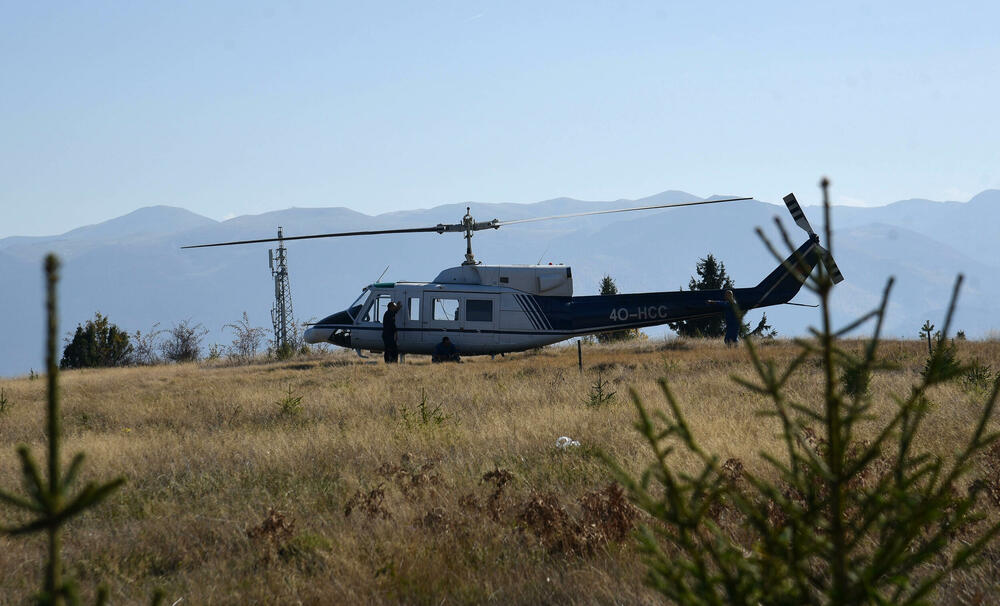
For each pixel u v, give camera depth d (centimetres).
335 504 3231
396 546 2588
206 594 2288
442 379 7794
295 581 2366
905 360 7194
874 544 2128
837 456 1156
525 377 7706
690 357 8519
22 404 7081
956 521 1260
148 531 2930
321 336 10488
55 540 912
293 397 6588
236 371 9950
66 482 911
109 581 2442
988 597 1980
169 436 5019
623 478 1263
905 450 1252
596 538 2542
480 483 3341
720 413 4756
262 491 3475
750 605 1202
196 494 3466
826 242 1062
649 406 5275
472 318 10356
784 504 1223
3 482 3725
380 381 7838
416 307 10394
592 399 5638
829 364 1138
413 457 3875
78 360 15162
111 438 4972
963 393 5206
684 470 3177
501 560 2509
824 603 1531
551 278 10412
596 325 10419
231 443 4619
